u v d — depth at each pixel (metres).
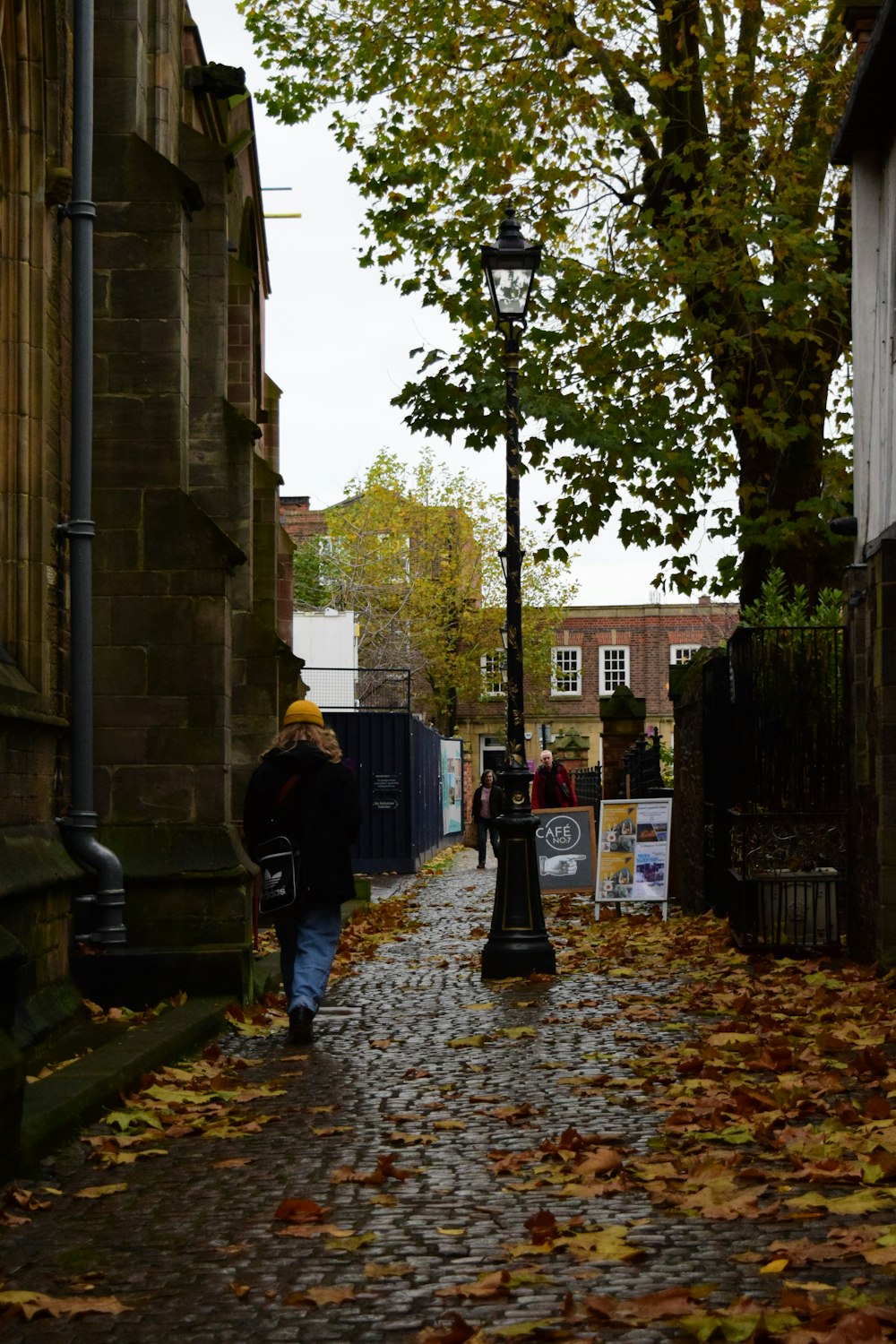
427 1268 4.57
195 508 10.94
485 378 18.38
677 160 18.75
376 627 55.47
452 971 12.56
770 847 12.99
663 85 18.80
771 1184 5.33
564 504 18.86
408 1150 6.14
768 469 19.89
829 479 20.02
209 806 10.80
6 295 9.61
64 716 10.34
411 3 19.03
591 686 67.44
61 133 10.27
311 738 9.56
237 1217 5.20
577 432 18.11
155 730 10.84
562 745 60.69
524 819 12.23
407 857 28.39
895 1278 4.27
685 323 18.69
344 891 9.29
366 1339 3.99
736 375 18.83
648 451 18.42
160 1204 5.39
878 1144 5.60
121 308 11.13
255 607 18.86
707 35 19.14
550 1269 4.51
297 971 9.20
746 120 19.02
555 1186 5.50
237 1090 7.38
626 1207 5.18
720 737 14.52
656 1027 9.08
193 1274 4.57
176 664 10.88
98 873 10.16
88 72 10.29
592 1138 6.05
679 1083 7.18
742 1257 4.49
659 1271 4.43
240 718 17.78
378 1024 9.64
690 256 18.88
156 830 10.74
